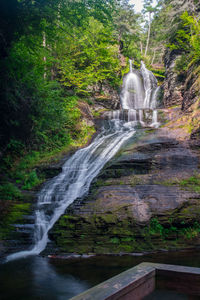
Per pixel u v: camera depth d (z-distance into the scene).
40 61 13.30
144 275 1.54
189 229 7.75
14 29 9.23
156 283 1.66
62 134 17.19
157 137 14.09
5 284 4.66
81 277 5.01
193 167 10.67
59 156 15.05
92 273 5.24
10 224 8.34
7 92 9.24
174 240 7.48
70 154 15.43
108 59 23.58
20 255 6.79
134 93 32.78
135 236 7.43
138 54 43.03
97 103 24.77
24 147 14.16
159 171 10.70
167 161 11.10
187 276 1.57
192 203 8.24
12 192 10.48
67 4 9.24
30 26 9.67
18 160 13.77
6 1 8.26
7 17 8.72
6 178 12.01
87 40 20.23
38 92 12.25
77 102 20.42
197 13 21.92
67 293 4.22
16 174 12.62
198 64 18.67
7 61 8.95
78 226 7.86
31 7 8.94
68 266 5.78
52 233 7.86
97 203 8.64
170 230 7.69
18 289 4.41
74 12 9.48
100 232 7.61
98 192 9.47
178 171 10.44
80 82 21.84
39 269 5.59
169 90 25.16
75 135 18.05
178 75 24.33
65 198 10.20
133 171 10.93
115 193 9.07
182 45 22.39
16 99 10.12
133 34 38.97
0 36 8.68
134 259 6.23
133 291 1.43
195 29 18.77
